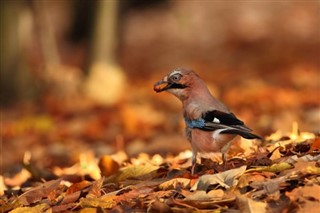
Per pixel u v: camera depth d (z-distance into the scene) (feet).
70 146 51.72
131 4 113.19
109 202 23.32
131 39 105.81
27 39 72.84
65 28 111.55
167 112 62.03
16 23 71.77
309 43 96.73
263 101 60.59
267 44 98.12
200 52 99.04
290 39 99.09
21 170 36.88
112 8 73.00
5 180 34.22
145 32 107.55
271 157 25.90
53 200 25.40
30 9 74.54
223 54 96.43
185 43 102.89
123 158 37.99
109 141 53.06
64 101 69.62
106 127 57.57
